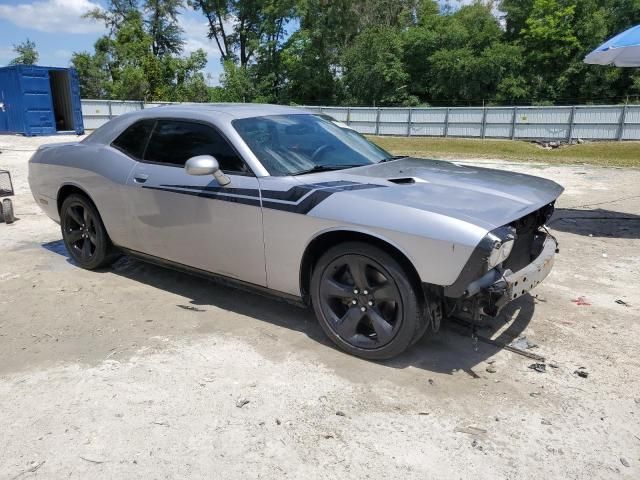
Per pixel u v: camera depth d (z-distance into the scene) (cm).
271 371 335
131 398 306
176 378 327
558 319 414
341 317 362
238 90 5228
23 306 439
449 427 281
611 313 427
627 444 269
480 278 306
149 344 372
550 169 1334
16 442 270
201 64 5306
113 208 470
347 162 411
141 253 469
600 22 4241
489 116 3077
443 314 357
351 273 342
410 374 332
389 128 3372
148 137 451
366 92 4988
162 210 427
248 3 5369
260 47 5275
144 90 4831
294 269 364
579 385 321
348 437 272
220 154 397
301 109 477
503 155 1842
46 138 2002
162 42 5744
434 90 4791
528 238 379
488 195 343
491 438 272
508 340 379
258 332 390
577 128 2864
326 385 319
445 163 450
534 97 4475
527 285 328
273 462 255
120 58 5109
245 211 375
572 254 590
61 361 349
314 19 5072
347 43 5212
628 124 2739
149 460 256
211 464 254
